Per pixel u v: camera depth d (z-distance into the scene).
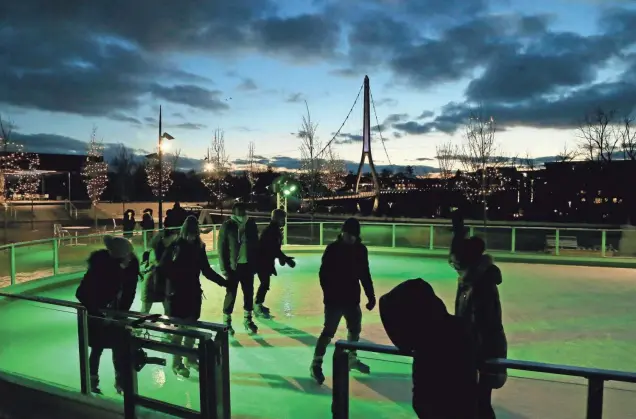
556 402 2.87
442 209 32.69
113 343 3.59
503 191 33.47
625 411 2.53
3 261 9.84
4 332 4.60
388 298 2.11
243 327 6.45
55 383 3.97
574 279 10.31
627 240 12.38
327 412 3.86
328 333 4.53
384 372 3.76
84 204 37.09
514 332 6.30
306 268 11.67
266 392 4.27
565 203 30.98
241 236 6.27
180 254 4.65
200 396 3.09
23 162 37.78
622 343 5.83
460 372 2.02
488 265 3.12
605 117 30.50
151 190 51.97
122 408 3.49
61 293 9.02
